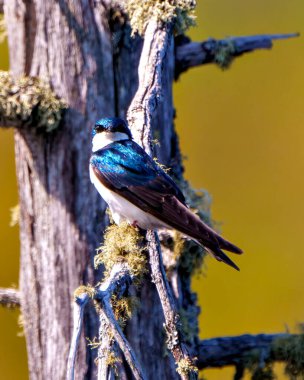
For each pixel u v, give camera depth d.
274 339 11.08
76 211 10.18
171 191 9.16
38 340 10.47
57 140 10.09
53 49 9.99
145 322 10.05
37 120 9.93
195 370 7.65
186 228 8.61
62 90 10.00
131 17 9.88
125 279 8.02
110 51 10.07
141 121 9.03
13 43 10.16
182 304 10.50
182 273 10.53
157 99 9.09
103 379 7.19
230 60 11.09
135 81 10.19
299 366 11.08
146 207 8.93
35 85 9.93
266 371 11.10
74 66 10.00
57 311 10.31
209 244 8.33
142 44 10.21
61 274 10.26
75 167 10.11
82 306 6.80
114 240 8.70
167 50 9.45
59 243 10.23
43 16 9.98
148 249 8.49
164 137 10.61
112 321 6.85
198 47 10.93
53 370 10.40
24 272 10.50
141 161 9.16
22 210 10.43
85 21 9.98
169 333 7.77
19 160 10.38
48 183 10.20
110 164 9.32
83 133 10.06
